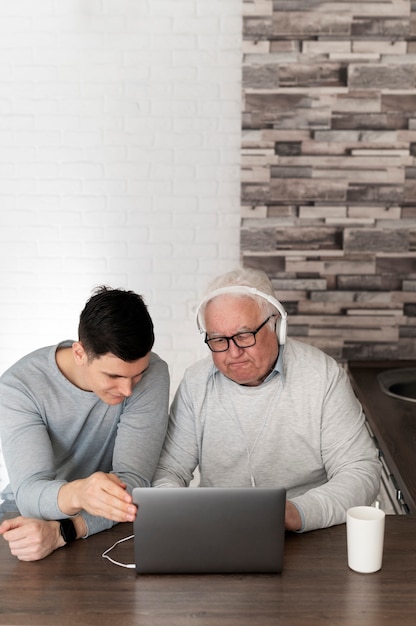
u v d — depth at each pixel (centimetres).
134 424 211
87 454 219
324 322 385
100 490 169
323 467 226
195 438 230
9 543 171
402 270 380
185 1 377
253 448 225
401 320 383
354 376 343
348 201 377
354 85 370
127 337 179
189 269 395
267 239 381
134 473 202
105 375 186
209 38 379
